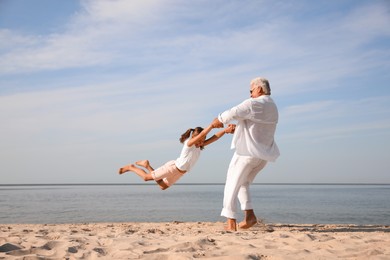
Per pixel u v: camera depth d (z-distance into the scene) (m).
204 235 5.42
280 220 18.41
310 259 3.37
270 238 4.80
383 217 20.53
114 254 3.64
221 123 5.61
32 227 7.36
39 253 3.75
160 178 6.32
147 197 58.38
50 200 44.38
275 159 5.70
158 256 3.50
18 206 30.58
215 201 42.53
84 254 3.66
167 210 25.73
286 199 50.56
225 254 3.64
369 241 4.51
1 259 3.35
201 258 3.35
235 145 5.70
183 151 6.17
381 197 59.62
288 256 3.47
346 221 18.28
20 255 3.68
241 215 20.88
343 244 4.20
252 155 5.61
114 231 6.38
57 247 4.05
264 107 5.49
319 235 5.23
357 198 55.12
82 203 36.72
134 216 20.39
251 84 5.80
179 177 6.32
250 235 5.34
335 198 54.72
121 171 6.63
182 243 4.11
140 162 6.59
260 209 27.20
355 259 3.38
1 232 5.81
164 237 5.08
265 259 3.39
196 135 6.11
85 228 7.20
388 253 3.64
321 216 20.89
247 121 5.62
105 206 31.09
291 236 5.13
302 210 26.17
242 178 5.85
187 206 31.45
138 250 3.84
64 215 20.94
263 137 5.62
